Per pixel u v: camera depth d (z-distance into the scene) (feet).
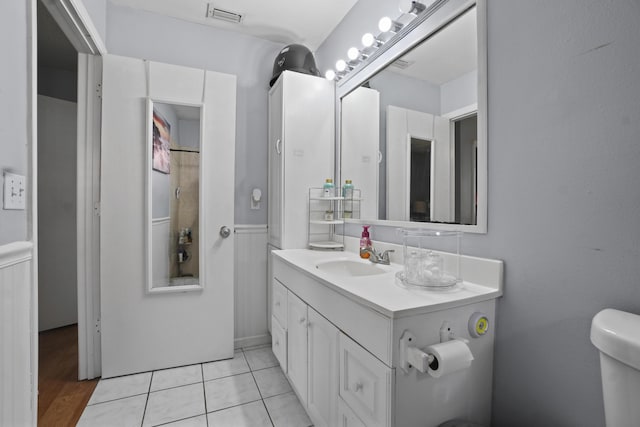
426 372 2.76
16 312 2.86
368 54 5.85
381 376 2.87
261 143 7.86
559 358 2.93
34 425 3.19
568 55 2.85
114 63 5.99
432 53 4.44
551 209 2.99
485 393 3.42
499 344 3.46
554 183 2.96
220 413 5.01
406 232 4.23
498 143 3.48
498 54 3.48
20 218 2.98
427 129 4.51
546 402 3.03
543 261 3.06
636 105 2.42
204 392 5.61
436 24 4.31
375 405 2.97
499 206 3.48
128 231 6.14
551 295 2.99
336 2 6.51
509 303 3.37
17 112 2.88
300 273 4.92
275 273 6.25
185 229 6.70
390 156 5.32
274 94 7.38
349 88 6.58
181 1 6.47
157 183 6.44
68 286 8.77
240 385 5.85
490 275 3.48
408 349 2.78
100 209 5.97
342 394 3.58
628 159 2.47
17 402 2.89
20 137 2.94
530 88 3.16
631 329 2.10
